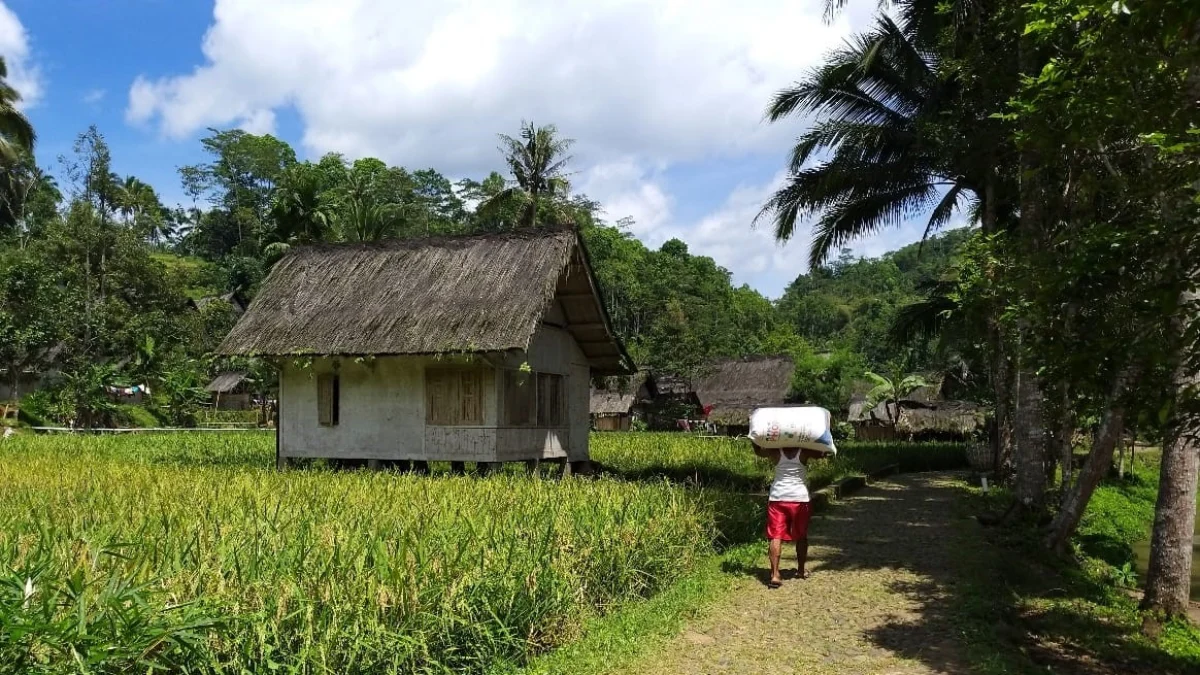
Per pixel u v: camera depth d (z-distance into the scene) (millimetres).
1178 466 9555
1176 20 5398
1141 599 10070
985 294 10344
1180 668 7762
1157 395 6492
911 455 27422
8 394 41094
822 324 91250
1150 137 6090
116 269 43031
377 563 6012
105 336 40125
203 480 12586
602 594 8062
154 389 44812
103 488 11453
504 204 40844
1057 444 18938
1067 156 10023
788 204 21062
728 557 10625
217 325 51969
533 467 19266
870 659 7062
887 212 21281
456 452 18328
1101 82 6500
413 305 18734
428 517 8312
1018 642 7816
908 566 10586
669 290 68875
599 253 67250
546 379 20078
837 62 20328
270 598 5285
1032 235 13227
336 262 20953
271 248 43688
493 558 6750
